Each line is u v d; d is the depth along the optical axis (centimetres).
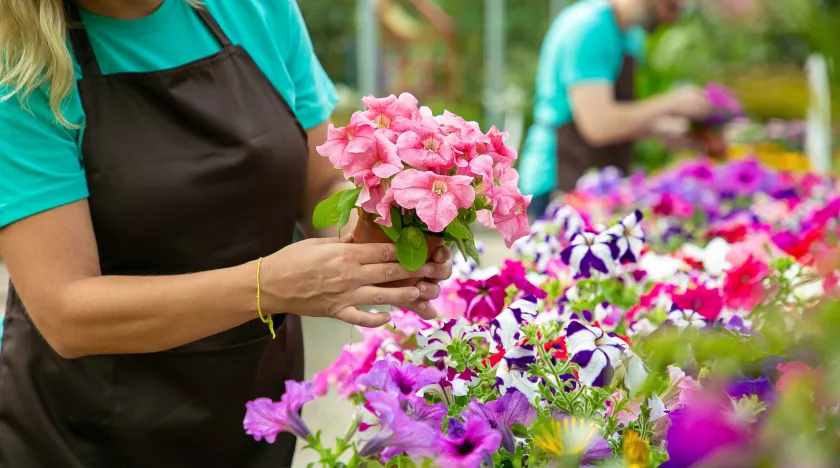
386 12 829
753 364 129
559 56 373
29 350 153
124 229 143
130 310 131
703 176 366
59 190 135
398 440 113
